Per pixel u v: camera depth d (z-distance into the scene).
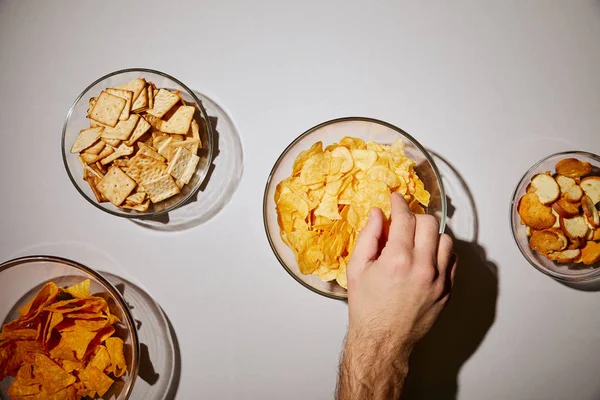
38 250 0.63
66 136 0.60
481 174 0.62
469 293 0.61
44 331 0.56
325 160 0.55
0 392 0.59
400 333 0.47
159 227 0.62
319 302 0.61
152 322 0.62
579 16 0.63
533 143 0.62
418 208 0.57
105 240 0.63
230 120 0.62
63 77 0.65
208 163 0.60
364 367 0.47
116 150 0.59
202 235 0.62
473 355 0.61
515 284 0.61
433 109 0.62
